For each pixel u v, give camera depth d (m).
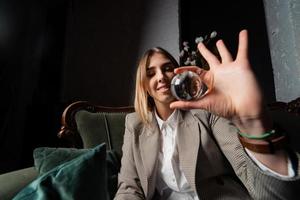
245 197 0.71
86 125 1.20
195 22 2.05
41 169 0.95
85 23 2.33
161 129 0.91
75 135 1.23
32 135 1.94
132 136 0.97
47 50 2.24
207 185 0.76
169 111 0.94
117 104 2.11
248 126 0.42
